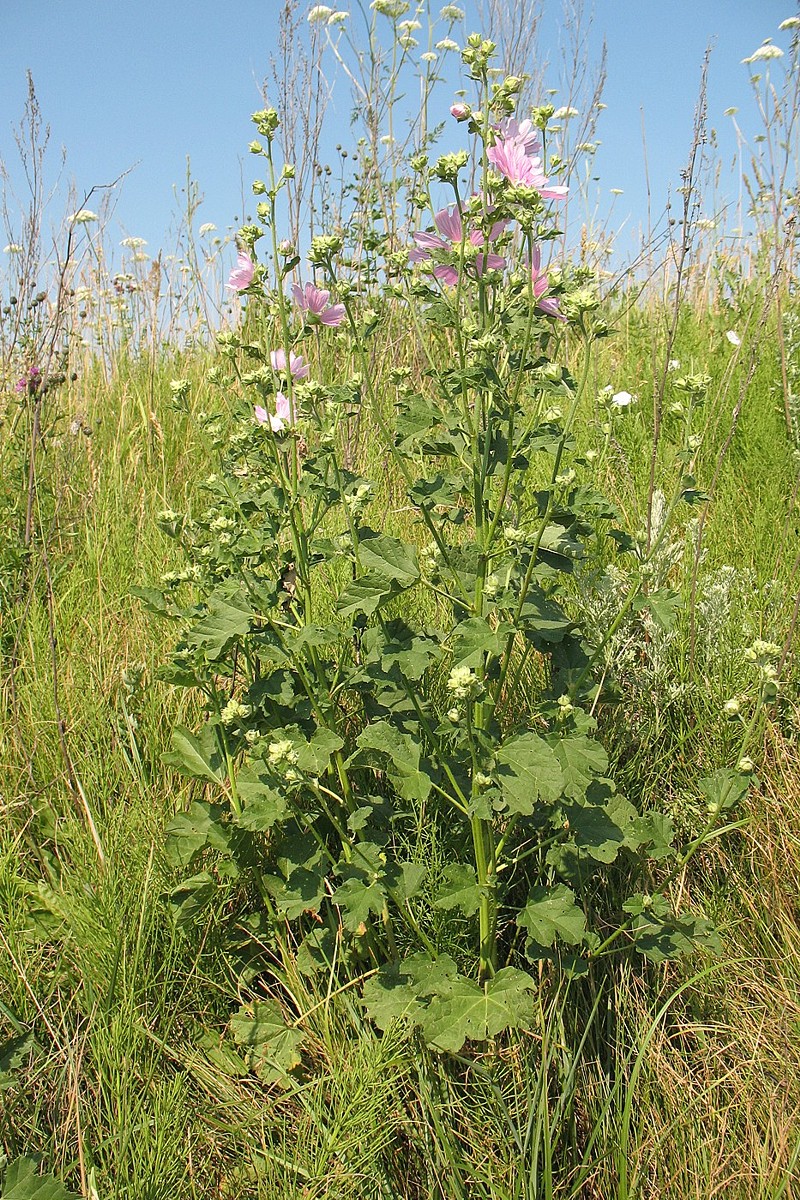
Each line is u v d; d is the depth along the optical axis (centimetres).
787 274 421
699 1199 171
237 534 223
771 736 259
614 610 285
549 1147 171
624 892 232
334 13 457
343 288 215
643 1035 199
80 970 210
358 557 191
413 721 218
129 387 521
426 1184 181
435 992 191
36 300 421
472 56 184
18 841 238
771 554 340
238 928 235
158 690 286
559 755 189
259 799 205
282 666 246
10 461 399
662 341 518
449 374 193
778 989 208
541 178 182
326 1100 198
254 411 217
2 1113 183
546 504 196
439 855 223
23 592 341
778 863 232
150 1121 186
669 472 385
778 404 445
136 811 242
